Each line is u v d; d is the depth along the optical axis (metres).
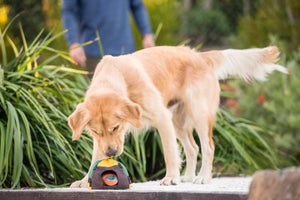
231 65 4.49
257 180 2.09
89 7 5.31
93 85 3.70
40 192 2.85
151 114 3.82
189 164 4.38
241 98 6.61
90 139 4.23
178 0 13.68
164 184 3.71
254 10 10.77
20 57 4.34
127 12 5.48
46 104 4.06
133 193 2.72
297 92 6.40
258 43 8.20
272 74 6.53
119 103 3.41
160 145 4.66
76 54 5.10
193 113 4.23
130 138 4.64
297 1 8.03
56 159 4.07
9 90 4.08
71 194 2.80
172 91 4.29
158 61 4.16
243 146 5.03
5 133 3.74
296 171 1.95
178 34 12.32
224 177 4.95
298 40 7.79
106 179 3.12
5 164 3.61
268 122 6.43
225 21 11.88
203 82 4.28
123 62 3.88
